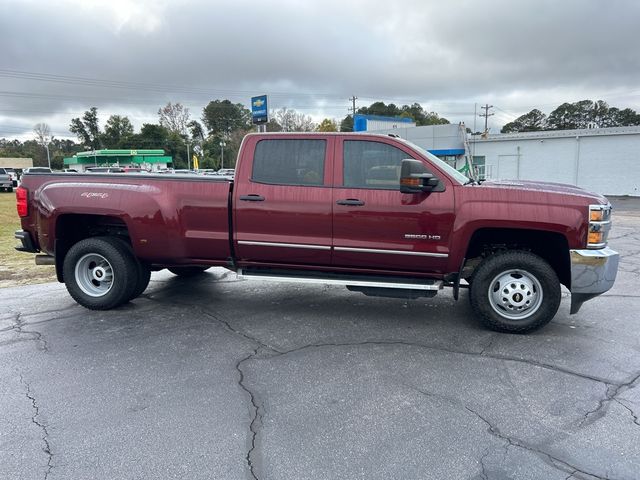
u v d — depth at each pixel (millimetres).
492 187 4793
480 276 4840
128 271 5672
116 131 100375
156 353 4430
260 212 5164
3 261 9203
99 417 3279
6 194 33188
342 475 2658
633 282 7168
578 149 30641
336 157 5062
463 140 32531
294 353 4430
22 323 5309
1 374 3973
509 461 2781
